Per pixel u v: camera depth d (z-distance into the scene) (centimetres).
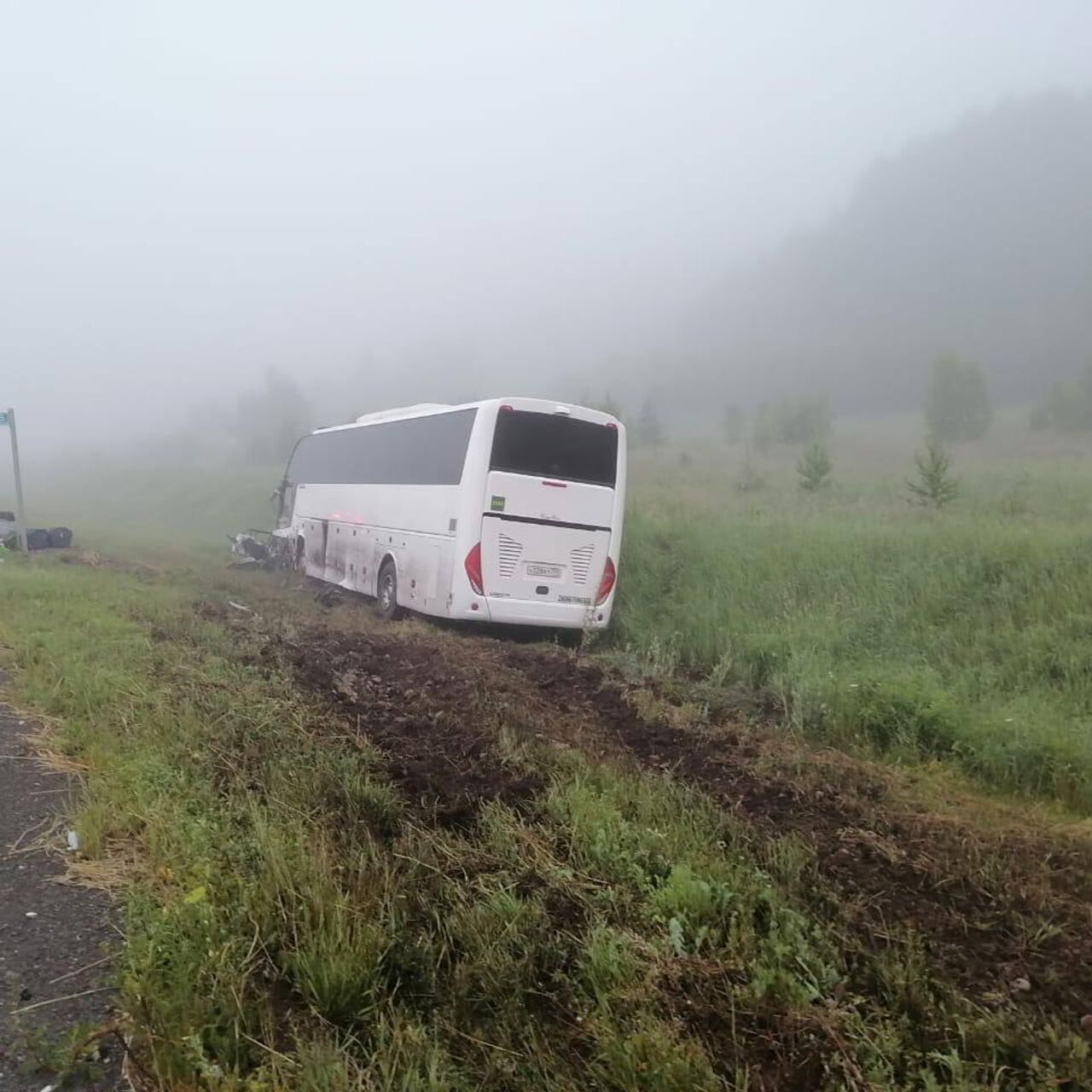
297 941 318
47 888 373
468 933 343
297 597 1582
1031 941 386
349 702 709
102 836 418
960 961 366
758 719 777
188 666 731
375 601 1485
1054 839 517
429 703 712
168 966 301
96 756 513
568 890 389
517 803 497
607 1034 287
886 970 337
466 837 452
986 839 505
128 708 594
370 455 1505
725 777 601
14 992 299
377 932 329
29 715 608
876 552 1195
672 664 983
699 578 1250
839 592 1078
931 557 1109
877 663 867
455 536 1133
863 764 652
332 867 378
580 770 545
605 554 1180
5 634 845
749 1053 292
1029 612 917
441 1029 291
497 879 392
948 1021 315
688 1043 284
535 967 329
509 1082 270
